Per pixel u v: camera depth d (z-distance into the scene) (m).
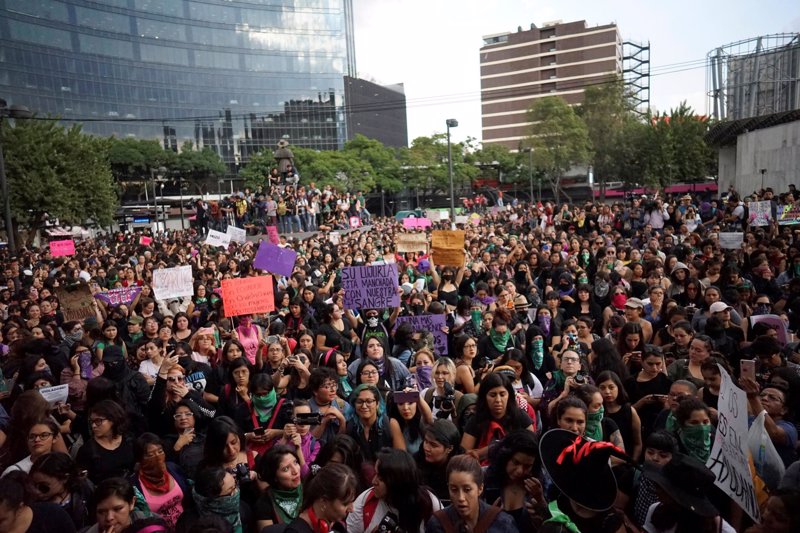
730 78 32.44
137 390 7.47
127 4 87.81
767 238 14.35
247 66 99.44
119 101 87.44
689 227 20.73
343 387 7.29
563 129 69.00
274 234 21.56
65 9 81.06
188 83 94.31
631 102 74.19
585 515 3.59
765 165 31.33
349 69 111.62
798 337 8.74
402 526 4.16
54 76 80.19
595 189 88.88
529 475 4.27
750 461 4.50
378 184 72.94
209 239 19.20
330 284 13.54
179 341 9.06
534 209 32.91
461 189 84.81
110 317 11.26
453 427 5.04
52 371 8.55
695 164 64.88
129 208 68.00
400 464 4.18
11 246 19.72
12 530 3.87
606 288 11.41
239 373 6.62
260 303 9.98
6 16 74.69
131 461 5.64
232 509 4.42
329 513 3.83
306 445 5.64
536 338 8.18
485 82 127.38
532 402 6.71
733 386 4.29
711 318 7.66
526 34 122.62
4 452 5.56
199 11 94.94
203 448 5.31
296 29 103.38
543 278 13.67
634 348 7.61
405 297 11.83
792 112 28.36
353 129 110.44
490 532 3.72
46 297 12.56
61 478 4.60
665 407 5.76
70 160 37.41
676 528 3.58
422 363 7.47
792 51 28.89
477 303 10.66
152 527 4.08
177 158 83.69
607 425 5.38
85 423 7.18
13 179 34.41
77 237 47.06
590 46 117.75
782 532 3.39
